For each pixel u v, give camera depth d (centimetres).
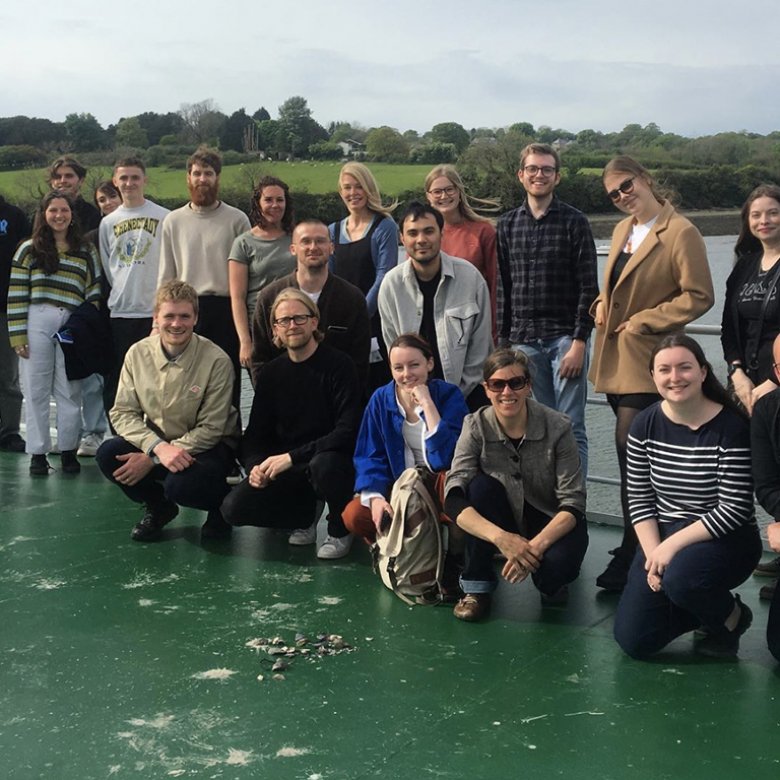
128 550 447
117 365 584
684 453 326
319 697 302
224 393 456
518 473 372
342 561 434
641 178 386
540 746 271
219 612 373
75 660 330
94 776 258
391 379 490
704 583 312
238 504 436
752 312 378
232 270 507
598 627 359
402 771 258
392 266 491
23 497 531
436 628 358
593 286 429
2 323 620
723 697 301
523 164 433
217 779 255
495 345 464
